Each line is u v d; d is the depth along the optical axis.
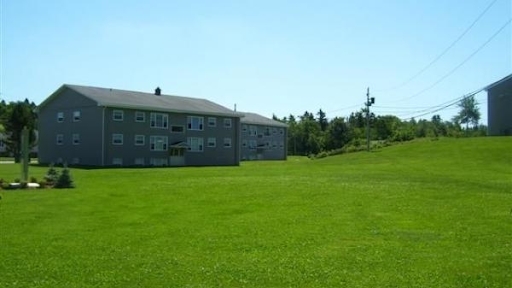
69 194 18.17
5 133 69.00
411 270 7.73
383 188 19.77
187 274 7.62
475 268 7.82
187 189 19.78
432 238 10.05
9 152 76.06
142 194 18.11
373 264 8.09
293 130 99.38
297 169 36.12
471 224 11.57
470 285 7.00
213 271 7.78
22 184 20.44
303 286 7.01
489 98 54.66
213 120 58.00
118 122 49.31
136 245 9.62
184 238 10.24
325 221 12.12
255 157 78.81
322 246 9.42
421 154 44.69
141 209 14.36
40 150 54.56
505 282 7.12
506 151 40.34
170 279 7.38
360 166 37.62
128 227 11.51
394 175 27.83
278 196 17.16
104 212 13.80
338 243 9.67
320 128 103.62
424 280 7.22
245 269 7.88
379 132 90.50
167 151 53.53
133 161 50.47
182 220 12.44
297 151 98.38
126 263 8.28
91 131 48.97
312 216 12.88
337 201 15.75
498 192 18.28
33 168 39.56
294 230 10.99
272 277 7.43
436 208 14.12
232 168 40.75
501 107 53.34
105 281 7.29
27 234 10.70
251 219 12.50
